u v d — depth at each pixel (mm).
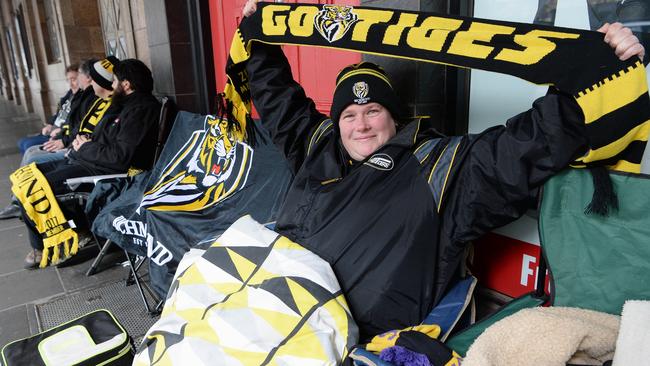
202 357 1021
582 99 960
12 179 2643
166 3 2949
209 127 2471
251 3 1512
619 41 926
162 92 3275
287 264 1179
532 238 1441
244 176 2119
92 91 3521
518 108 1452
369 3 1686
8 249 2943
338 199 1282
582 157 1008
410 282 1170
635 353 860
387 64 1703
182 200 2146
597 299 1047
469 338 1107
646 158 1205
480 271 1624
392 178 1239
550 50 1020
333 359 986
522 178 1056
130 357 1437
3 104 13383
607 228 1020
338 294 1121
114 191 2566
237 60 1588
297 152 1600
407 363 926
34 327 2047
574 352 915
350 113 1328
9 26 11055
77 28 5074
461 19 1180
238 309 1096
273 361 990
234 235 1286
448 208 1196
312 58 2225
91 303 2238
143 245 2061
